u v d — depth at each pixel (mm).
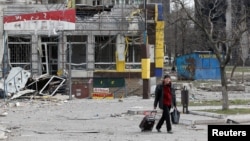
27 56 71312
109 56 72500
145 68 64188
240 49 99375
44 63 72062
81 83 66188
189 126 35969
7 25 65312
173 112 35062
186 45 129250
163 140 28609
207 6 65000
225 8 97750
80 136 30672
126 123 38188
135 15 72375
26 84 65375
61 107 52531
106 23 71938
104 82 67062
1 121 39375
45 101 59594
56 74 72438
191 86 83312
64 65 70375
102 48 72375
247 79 101875
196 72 103688
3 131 32406
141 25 71812
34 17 65625
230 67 145625
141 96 69250
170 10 96062
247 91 79125
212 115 40344
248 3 68500
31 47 70375
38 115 44406
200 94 70812
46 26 65688
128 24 71938
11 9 72562
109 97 66500
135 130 33750
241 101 56500
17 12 72500
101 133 32188
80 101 60344
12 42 70938
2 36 72750
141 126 32969
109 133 32156
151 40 72625
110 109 49844
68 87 66188
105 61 72438
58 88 66375
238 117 38594
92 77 68375
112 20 72250
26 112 47219
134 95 70375
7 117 42656
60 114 45219
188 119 37875
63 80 67312
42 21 65625
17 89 64250
